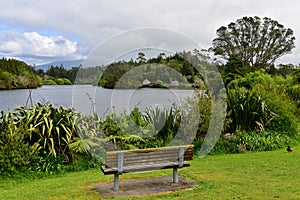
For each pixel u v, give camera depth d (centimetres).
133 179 484
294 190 407
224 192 405
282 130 834
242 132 771
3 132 556
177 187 429
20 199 398
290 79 1414
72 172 555
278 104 860
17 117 613
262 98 856
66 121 613
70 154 596
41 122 592
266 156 647
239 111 804
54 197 401
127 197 394
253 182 452
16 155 535
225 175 499
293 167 543
